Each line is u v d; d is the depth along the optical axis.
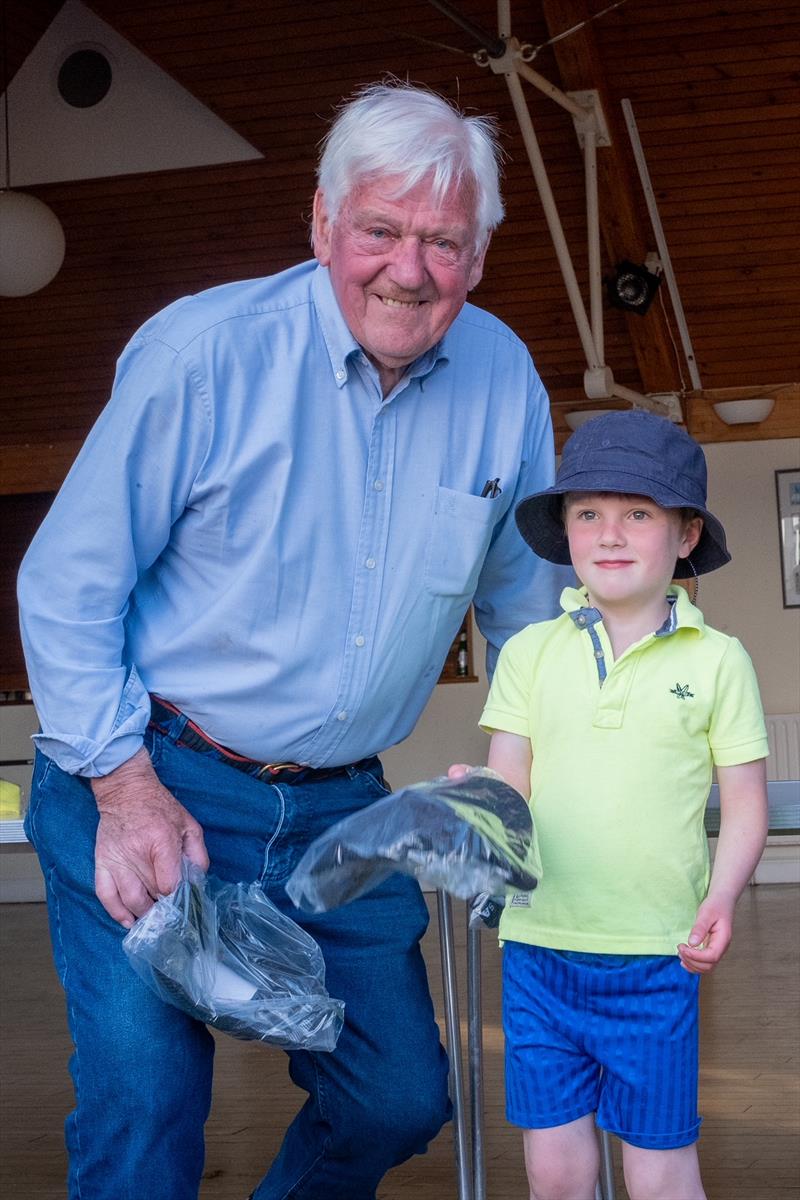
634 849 1.91
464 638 9.62
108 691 2.01
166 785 2.11
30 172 7.96
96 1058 1.92
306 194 7.93
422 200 1.91
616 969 1.92
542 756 2.00
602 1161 2.24
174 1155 1.91
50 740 1.99
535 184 7.80
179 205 8.09
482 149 1.97
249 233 8.23
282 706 2.11
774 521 9.27
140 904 1.92
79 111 7.84
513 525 2.31
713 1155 3.42
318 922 2.19
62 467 9.88
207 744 2.13
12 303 8.76
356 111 1.95
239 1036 1.96
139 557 2.06
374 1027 2.19
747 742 1.92
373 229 1.92
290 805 2.15
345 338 2.06
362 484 2.10
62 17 7.72
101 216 8.20
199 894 1.95
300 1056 2.23
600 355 7.56
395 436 2.12
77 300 8.71
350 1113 2.20
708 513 1.96
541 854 1.96
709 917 1.84
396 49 7.21
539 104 7.36
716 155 7.60
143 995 1.94
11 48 7.76
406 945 2.24
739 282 8.36
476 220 1.97
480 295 8.67
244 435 2.03
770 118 7.35
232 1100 4.12
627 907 1.92
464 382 2.20
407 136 1.89
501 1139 3.57
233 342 2.02
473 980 2.23
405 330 1.98
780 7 6.83
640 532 1.94
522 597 2.38
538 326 8.83
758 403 9.01
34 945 7.89
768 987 5.69
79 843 2.02
